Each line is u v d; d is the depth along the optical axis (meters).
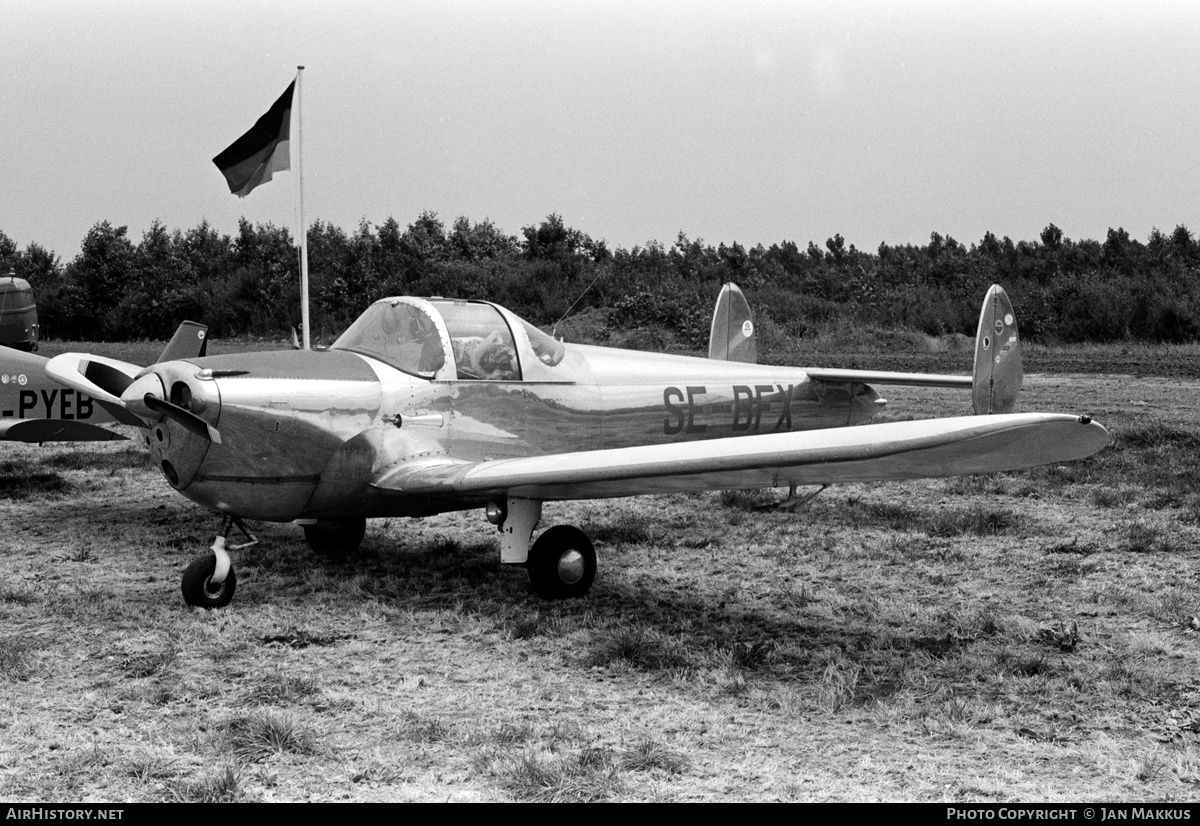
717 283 39.00
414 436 6.05
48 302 45.84
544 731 3.89
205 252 54.97
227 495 5.79
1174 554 6.69
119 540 7.54
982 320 7.66
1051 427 4.19
